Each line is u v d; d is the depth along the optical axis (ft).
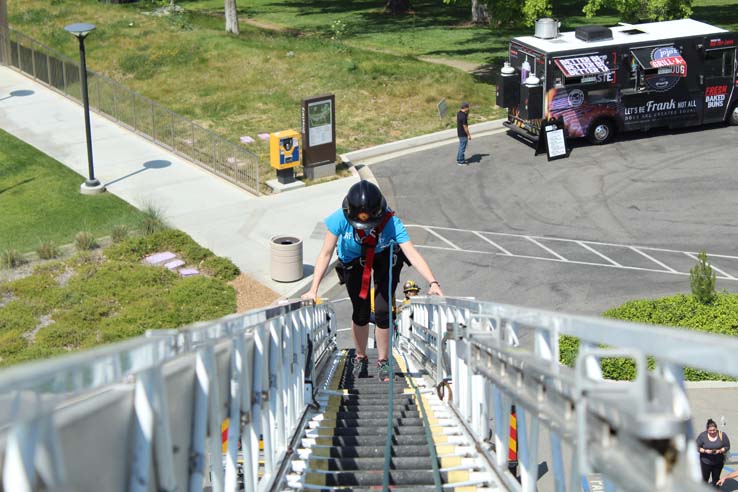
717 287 63.46
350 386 33.32
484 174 88.43
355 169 89.86
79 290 62.28
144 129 97.40
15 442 7.16
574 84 91.30
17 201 80.79
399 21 158.30
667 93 94.73
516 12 105.50
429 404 28.63
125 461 10.66
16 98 109.60
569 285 64.85
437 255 70.95
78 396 10.09
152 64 119.96
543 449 35.91
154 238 70.49
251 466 17.40
